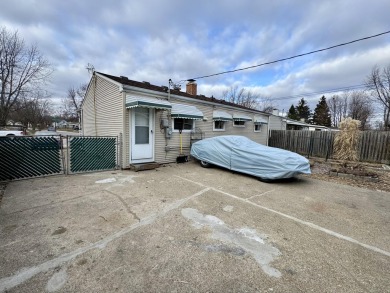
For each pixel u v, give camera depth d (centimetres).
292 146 1526
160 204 416
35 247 256
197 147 846
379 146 1120
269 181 618
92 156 688
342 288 202
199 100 1014
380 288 203
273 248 271
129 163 757
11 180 555
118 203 414
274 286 202
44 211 367
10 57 1809
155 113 826
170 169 777
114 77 858
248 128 1423
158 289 194
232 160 702
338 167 891
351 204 457
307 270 228
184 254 251
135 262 233
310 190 557
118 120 758
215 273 218
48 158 614
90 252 249
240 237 296
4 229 300
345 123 990
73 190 490
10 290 187
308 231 322
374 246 284
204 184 578
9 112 1984
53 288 191
